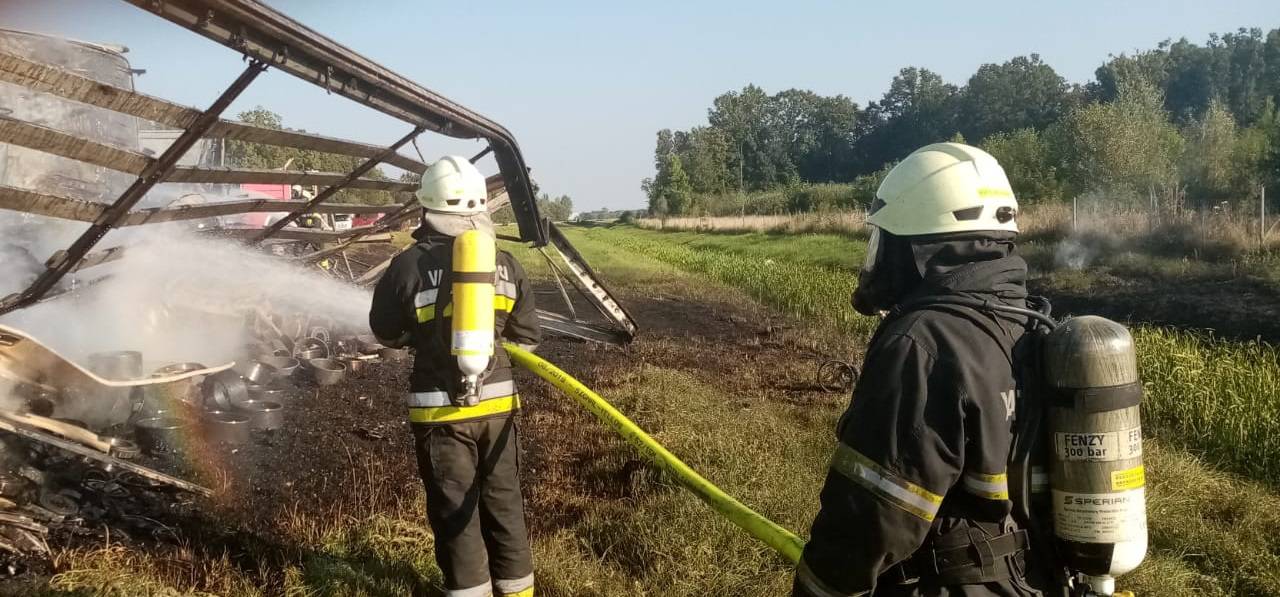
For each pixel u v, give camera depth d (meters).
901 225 1.91
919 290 1.86
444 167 3.18
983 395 1.67
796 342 10.82
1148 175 23.17
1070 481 1.71
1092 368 1.68
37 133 3.87
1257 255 15.02
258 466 4.75
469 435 3.06
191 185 7.42
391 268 3.15
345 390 6.63
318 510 4.25
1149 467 5.30
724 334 11.64
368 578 3.55
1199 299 12.92
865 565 1.69
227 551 3.66
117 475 3.99
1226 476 5.62
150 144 7.71
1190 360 7.63
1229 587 4.07
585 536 4.23
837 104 110.44
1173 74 92.00
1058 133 30.73
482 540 3.15
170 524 3.86
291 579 3.47
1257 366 7.80
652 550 3.96
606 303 9.02
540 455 5.46
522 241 7.96
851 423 1.75
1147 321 12.21
